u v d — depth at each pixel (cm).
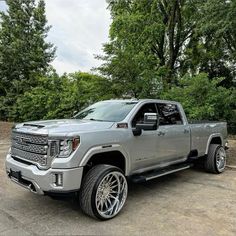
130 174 480
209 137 699
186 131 611
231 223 407
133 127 490
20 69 2366
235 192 552
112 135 439
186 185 601
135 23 1722
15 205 467
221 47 1828
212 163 694
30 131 417
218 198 515
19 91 2253
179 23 2078
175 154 581
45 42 2469
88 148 403
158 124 542
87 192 397
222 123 761
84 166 399
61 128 407
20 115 1941
